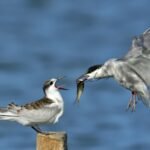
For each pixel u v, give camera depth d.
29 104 12.85
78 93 12.73
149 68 11.70
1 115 12.66
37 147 11.31
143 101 11.83
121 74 11.84
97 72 12.23
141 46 11.76
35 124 12.95
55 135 11.24
